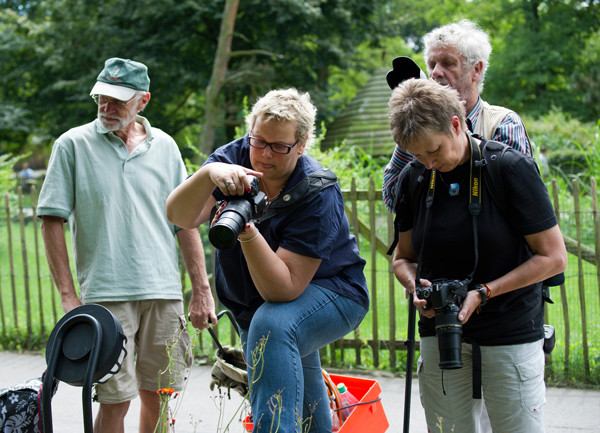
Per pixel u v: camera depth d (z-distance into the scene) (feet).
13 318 22.16
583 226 17.76
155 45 69.67
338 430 9.39
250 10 66.80
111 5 72.28
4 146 92.79
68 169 10.81
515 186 8.09
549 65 108.68
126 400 10.61
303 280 8.02
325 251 8.01
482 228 8.28
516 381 8.46
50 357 7.02
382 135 56.85
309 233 7.93
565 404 15.10
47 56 76.23
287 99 7.95
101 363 7.00
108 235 10.78
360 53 89.61
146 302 11.03
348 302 8.52
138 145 11.28
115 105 10.82
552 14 111.65
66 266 10.72
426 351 9.06
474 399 9.04
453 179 8.46
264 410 7.63
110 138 11.04
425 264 8.93
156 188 11.32
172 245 11.53
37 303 24.71
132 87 10.85
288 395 7.70
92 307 7.27
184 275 20.40
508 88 114.21
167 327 11.10
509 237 8.29
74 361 7.07
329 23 69.77
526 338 8.48
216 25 69.21
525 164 8.14
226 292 9.04
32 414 8.46
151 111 75.25
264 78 62.23
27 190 78.33
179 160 11.85
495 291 8.12
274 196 8.45
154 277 10.98
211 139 51.60
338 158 27.63
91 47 72.59
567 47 107.96
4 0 91.40
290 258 7.93
